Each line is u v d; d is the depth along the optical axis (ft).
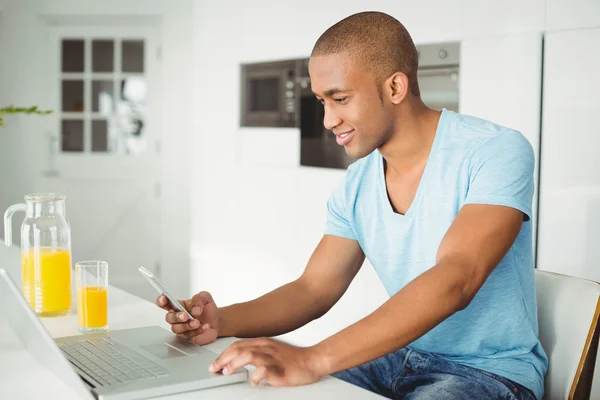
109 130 16.60
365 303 10.36
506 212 4.28
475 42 8.86
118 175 16.65
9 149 16.29
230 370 3.50
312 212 11.23
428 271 4.06
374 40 4.51
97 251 16.79
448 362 4.74
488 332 4.69
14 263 6.54
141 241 16.87
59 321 4.83
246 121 12.74
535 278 4.95
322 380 3.60
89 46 16.37
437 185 4.77
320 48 4.58
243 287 13.08
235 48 12.88
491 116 8.76
